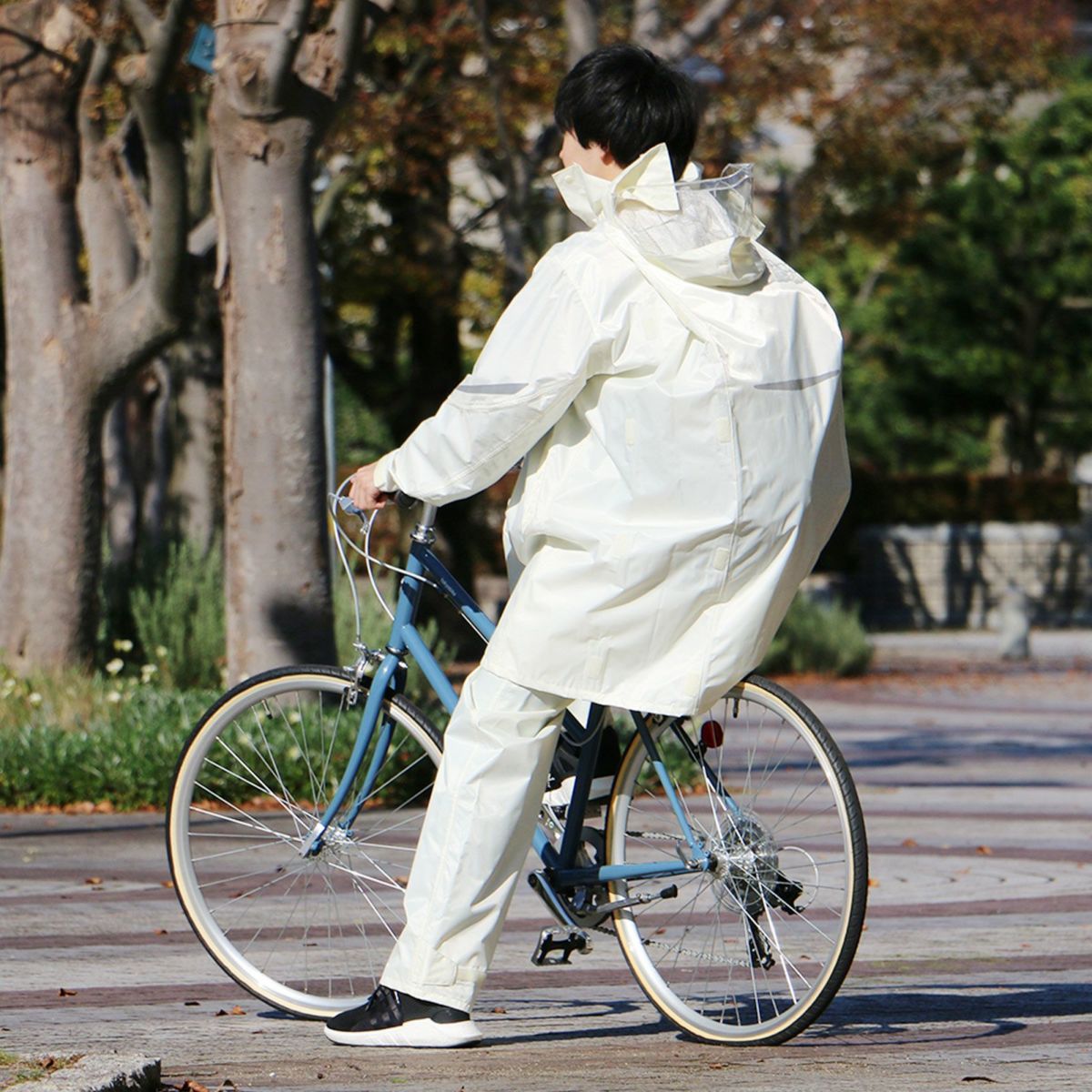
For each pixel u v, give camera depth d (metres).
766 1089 14.08
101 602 51.56
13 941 21.98
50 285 47.38
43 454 47.56
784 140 88.31
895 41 74.75
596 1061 15.24
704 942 16.14
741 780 15.95
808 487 14.82
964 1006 17.84
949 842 32.19
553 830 16.41
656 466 14.72
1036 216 129.50
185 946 21.62
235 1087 14.23
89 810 36.25
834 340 15.28
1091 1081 14.45
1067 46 84.69
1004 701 73.94
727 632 14.76
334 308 86.88
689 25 48.12
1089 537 135.88
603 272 14.94
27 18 46.69
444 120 66.44
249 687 17.70
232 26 37.94
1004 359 132.88
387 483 15.89
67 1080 12.91
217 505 76.94
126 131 50.34
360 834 17.70
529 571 15.26
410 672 35.00
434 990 15.59
